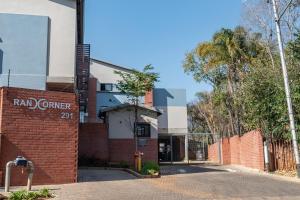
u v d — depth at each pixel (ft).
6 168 42.83
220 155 114.93
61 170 50.67
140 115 103.71
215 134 137.08
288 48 75.10
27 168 43.27
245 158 90.63
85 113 106.83
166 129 136.26
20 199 37.45
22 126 48.96
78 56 82.58
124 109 102.68
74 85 65.82
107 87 132.98
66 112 52.06
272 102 74.08
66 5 67.56
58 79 64.59
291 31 88.07
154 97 137.59
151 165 61.41
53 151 50.49
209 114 170.30
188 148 141.69
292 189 45.65
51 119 50.90
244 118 90.94
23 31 65.05
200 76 139.44
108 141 99.60
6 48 64.13
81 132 94.27
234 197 39.75
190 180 54.75
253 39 114.42
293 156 67.00
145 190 43.96
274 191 44.01
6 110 48.29
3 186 46.75
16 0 66.54
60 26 66.69
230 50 118.42
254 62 99.45
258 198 39.19
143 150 102.12
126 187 46.37
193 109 184.96
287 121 68.85
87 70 86.48
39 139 49.80
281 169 70.95
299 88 67.72
